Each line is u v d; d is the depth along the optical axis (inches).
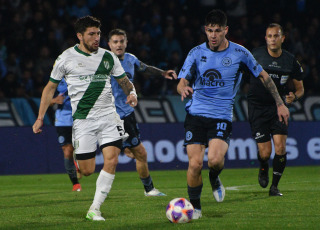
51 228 658.2
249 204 866.8
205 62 758.5
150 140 1872.5
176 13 2401.6
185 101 1959.9
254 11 2497.5
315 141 2048.5
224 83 754.8
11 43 2022.6
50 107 1803.6
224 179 1457.9
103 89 752.3
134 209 837.8
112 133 748.0
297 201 897.5
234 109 1989.4
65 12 2158.0
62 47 2102.6
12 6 2142.0
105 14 2210.9
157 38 2269.9
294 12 2522.1
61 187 1326.3
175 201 684.7
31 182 1477.6
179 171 1815.9
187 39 2295.8
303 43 2426.2
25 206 907.4
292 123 2023.9
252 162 1974.7
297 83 1026.1
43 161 1769.2
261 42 2372.0
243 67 775.1
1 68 1973.4
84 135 754.2
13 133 1745.8
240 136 1973.4
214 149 729.0
